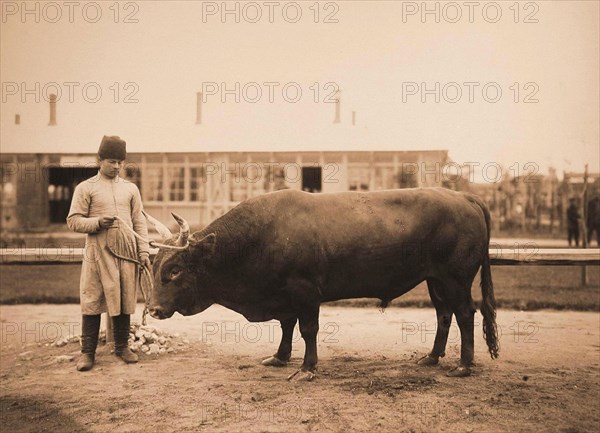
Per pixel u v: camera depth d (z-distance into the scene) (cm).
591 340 774
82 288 643
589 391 549
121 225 652
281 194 616
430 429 454
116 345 670
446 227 619
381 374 609
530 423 466
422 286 1359
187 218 2444
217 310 1060
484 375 606
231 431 450
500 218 2750
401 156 2339
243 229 602
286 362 652
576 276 1512
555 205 2697
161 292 605
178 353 713
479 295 1210
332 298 623
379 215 612
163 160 2447
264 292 616
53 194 2783
